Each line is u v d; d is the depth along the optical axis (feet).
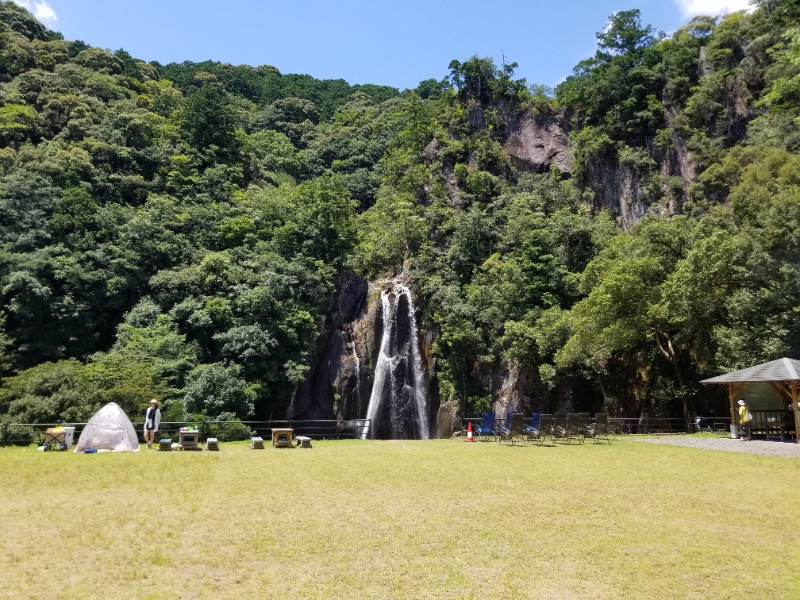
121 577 22.76
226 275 140.15
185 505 35.88
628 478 46.62
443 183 192.34
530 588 21.80
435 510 34.71
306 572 23.53
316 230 160.86
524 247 150.00
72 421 86.84
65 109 188.75
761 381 76.59
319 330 144.87
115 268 137.28
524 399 132.05
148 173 187.73
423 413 143.23
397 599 20.67
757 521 32.07
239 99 332.60
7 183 140.26
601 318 106.01
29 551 26.03
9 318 124.06
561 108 215.92
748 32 180.65
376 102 350.64
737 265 96.89
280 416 129.70
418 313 152.56
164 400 105.40
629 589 21.71
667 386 114.52
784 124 139.54
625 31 211.00
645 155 184.24
